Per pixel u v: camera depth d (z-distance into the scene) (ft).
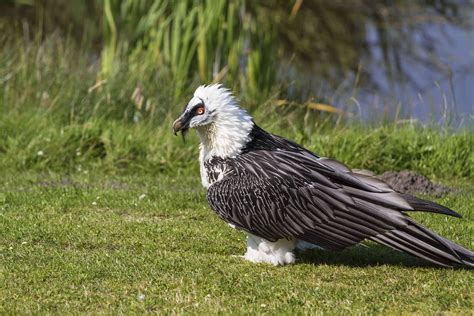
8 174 46.88
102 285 28.60
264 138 32.50
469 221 37.68
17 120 51.83
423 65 83.51
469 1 97.45
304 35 86.12
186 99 58.34
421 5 95.76
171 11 61.93
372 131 51.26
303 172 30.58
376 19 92.79
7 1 82.94
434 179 47.24
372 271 30.55
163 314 25.82
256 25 64.23
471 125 51.78
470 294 27.84
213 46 60.59
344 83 76.23
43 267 30.27
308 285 28.78
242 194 30.81
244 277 29.55
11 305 26.68
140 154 49.34
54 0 81.71
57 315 25.82
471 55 85.97
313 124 55.88
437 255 28.99
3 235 34.58
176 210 39.22
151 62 59.98
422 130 51.65
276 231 30.50
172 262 31.04
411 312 26.22
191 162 48.70
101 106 55.42
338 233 29.71
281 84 61.77
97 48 73.82
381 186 29.91
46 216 37.55
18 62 60.23
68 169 48.24
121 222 36.73
